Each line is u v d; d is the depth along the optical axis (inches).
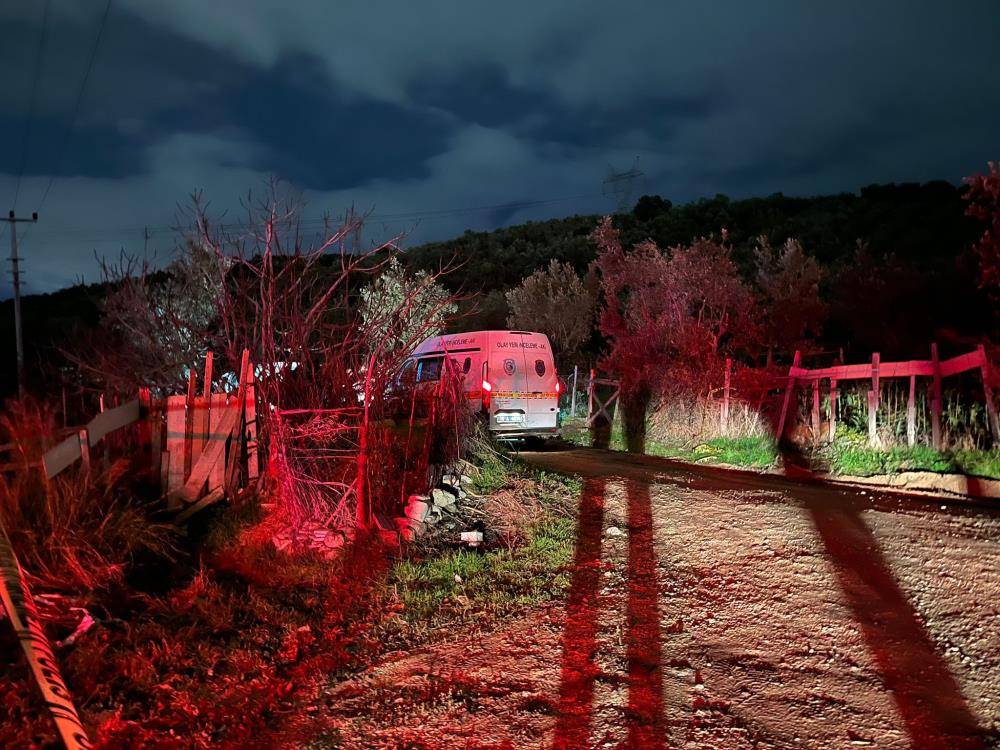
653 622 187.8
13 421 237.5
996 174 394.0
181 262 348.2
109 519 217.8
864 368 405.7
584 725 139.3
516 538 264.4
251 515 257.9
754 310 607.2
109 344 356.5
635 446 526.0
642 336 607.8
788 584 208.7
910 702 143.6
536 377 525.0
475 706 146.9
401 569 225.9
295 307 329.4
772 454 421.1
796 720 139.4
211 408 275.1
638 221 1971.0
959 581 201.2
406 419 358.9
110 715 137.3
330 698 152.6
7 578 111.5
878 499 302.4
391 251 400.2
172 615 183.5
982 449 352.5
